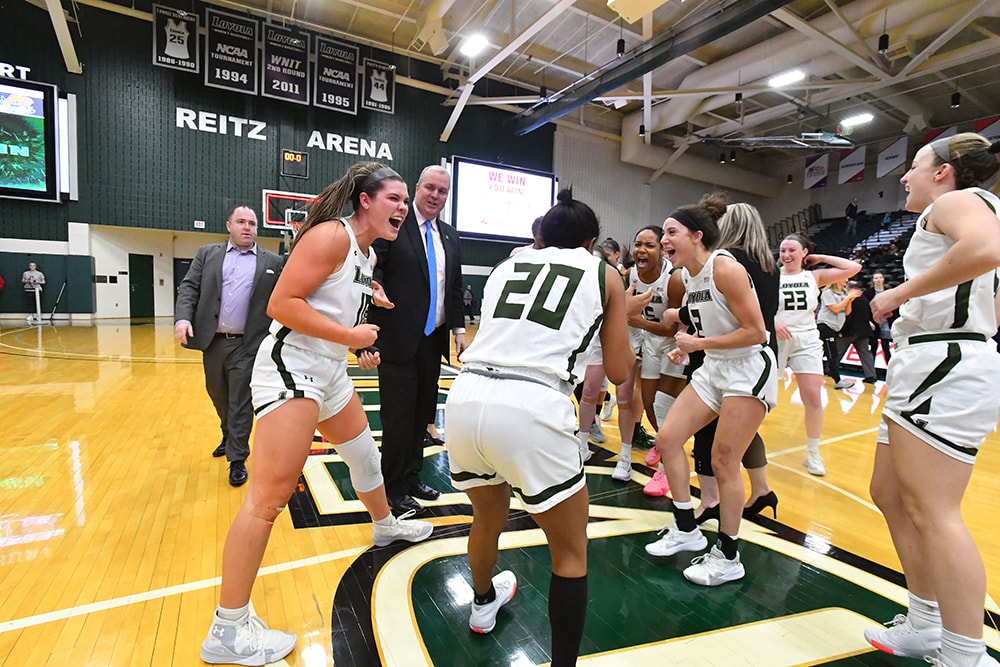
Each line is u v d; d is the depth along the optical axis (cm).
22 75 1052
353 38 1295
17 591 179
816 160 1736
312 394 156
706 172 1844
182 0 1143
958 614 130
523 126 1439
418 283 246
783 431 449
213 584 187
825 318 695
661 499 285
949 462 135
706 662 154
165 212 1182
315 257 149
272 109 1258
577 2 1059
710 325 203
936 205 140
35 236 1110
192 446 345
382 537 219
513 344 131
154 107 1156
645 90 1163
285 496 153
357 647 155
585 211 144
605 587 195
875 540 239
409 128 1413
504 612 175
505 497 152
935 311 141
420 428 273
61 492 265
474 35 983
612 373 142
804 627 172
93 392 491
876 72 1052
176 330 278
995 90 1367
